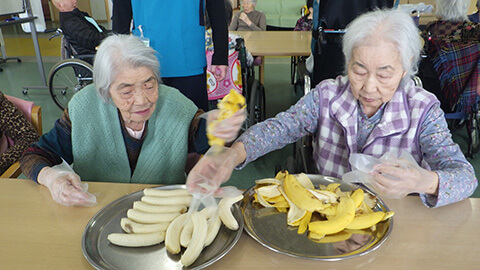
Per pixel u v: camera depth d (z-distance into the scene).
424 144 1.06
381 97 1.00
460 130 3.02
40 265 0.73
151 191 0.91
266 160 2.63
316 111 1.23
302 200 0.85
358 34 0.94
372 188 0.92
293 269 0.72
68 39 3.31
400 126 1.07
